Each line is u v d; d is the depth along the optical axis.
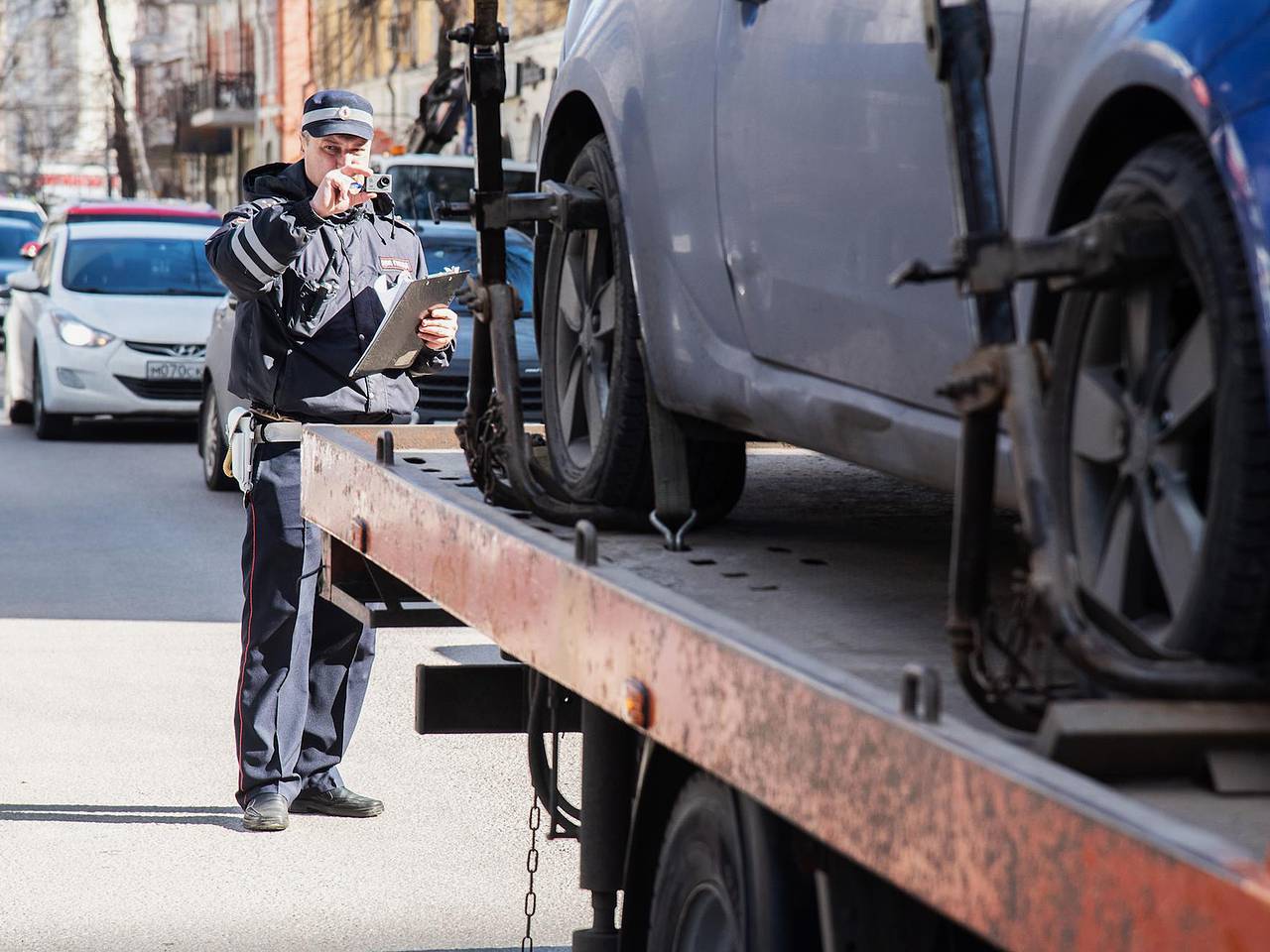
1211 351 3.58
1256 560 3.51
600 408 6.71
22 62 123.88
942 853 3.33
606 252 6.79
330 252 9.63
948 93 3.63
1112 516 3.98
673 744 4.43
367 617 7.87
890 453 5.14
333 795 10.01
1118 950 2.86
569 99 7.16
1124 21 3.93
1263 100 3.48
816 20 5.36
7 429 29.78
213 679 12.98
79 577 17.06
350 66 72.81
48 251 29.84
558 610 5.19
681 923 4.96
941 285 4.71
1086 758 3.33
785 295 5.56
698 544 6.24
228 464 9.95
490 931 8.13
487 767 11.02
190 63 103.44
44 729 11.60
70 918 8.24
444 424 8.63
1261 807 3.26
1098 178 4.14
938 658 4.42
